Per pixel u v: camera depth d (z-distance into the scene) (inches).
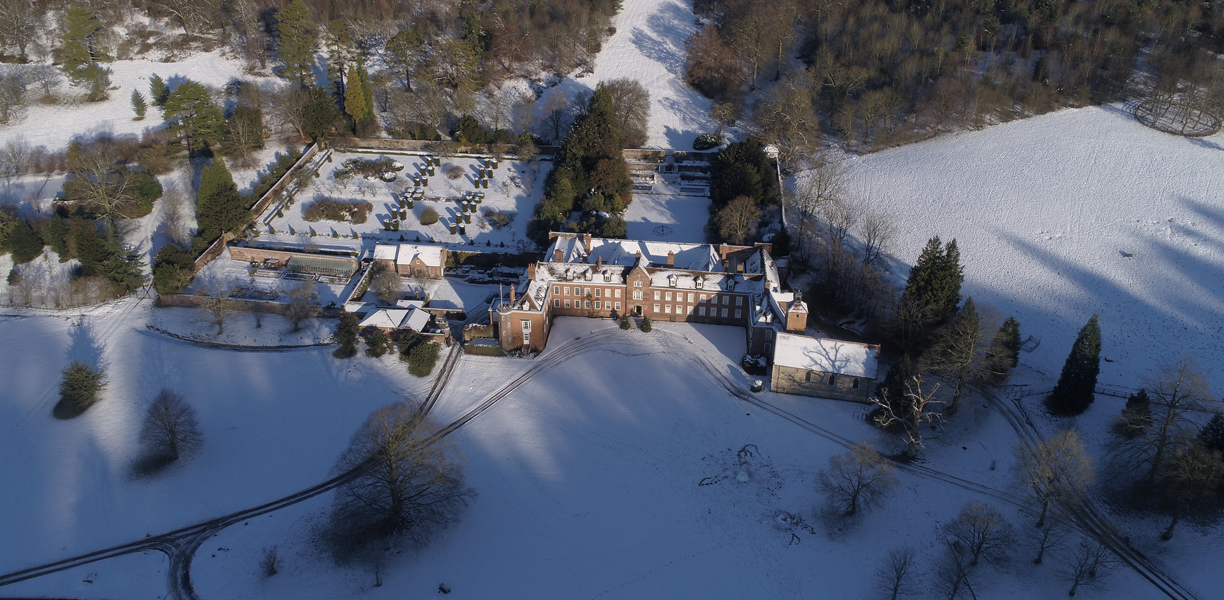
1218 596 3811.5
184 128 7367.1
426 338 5413.4
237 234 6510.8
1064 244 6353.3
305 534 4175.7
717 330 5600.4
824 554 4057.6
